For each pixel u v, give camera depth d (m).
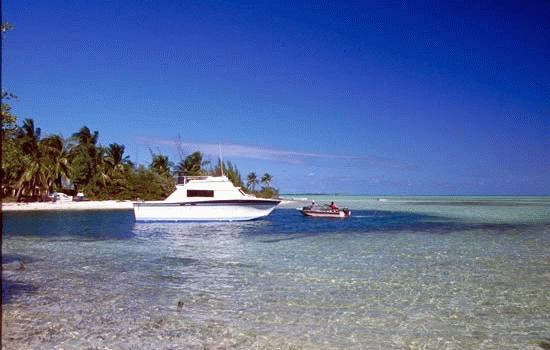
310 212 41.69
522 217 41.03
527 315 9.27
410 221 36.12
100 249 19.12
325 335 8.05
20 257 16.88
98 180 65.69
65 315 9.19
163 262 15.66
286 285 11.90
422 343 7.69
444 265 14.79
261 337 7.93
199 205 31.78
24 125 58.47
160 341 7.70
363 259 16.08
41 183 59.41
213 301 10.30
